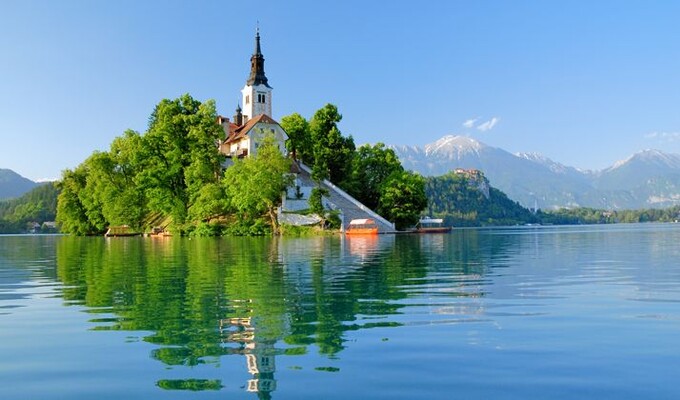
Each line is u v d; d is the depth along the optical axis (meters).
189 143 107.25
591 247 53.78
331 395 9.02
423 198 115.50
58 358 11.51
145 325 14.68
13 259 42.84
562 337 12.86
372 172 126.56
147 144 106.00
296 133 132.12
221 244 63.19
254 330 13.86
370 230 96.00
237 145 134.00
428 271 28.81
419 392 9.13
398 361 10.92
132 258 41.34
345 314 15.94
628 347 11.91
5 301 19.39
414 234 104.38
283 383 9.64
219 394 9.16
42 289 22.72
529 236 96.50
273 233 96.88
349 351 11.70
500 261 35.66
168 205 102.50
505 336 12.98
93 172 112.00
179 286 22.84
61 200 120.50
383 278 25.41
